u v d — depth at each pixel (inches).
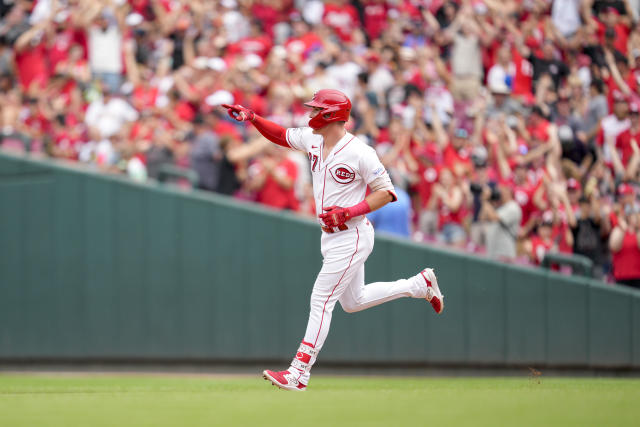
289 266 1131.3
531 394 597.6
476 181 1301.7
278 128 669.9
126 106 1336.1
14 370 1151.0
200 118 1245.1
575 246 1334.9
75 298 1143.6
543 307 1157.1
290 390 657.0
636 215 1288.1
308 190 1256.8
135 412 492.7
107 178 1141.1
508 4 1600.6
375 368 1142.3
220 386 801.6
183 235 1136.8
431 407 507.8
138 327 1136.8
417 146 1330.0
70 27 1412.4
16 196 1152.8
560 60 1595.7
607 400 547.2
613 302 1167.6
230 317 1133.7
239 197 1225.4
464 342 1143.0
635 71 1638.8
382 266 1132.5
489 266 1149.7
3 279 1152.2
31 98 1357.0
